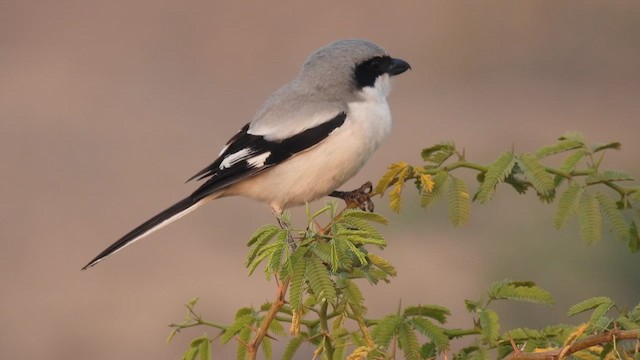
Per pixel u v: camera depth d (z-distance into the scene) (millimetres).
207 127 19906
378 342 4410
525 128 19156
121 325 13219
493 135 18812
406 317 4492
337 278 4418
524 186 5344
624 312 4176
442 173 5109
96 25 24875
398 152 17562
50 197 16906
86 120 20172
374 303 12438
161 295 13703
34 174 17750
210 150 18812
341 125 6781
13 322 13484
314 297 4449
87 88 21797
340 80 6930
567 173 5141
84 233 15742
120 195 16922
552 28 24141
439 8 24453
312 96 6918
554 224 5086
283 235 4293
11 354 12805
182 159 18344
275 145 6832
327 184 6930
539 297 4496
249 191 7066
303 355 10203
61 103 20969
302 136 6789
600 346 4039
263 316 4801
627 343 3982
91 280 14289
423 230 13391
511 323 10906
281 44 24031
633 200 5094
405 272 12797
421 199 5117
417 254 13039
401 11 24766
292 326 4281
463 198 5062
